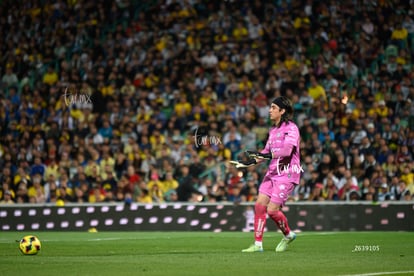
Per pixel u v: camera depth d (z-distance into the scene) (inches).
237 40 3816.4
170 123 3388.3
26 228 2837.1
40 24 4089.6
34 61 3934.5
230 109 3449.8
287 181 1676.9
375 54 3690.9
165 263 1430.9
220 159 3161.9
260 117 3390.7
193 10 3993.6
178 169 3176.7
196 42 3855.8
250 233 2628.0
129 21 4030.5
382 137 3265.3
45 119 3654.0
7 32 4109.3
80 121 3521.2
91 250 1792.6
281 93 3535.9
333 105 3368.6
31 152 3447.3
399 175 3046.3
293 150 1675.7
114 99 3609.7
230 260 1491.1
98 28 3986.2
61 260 1501.0
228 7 3944.4
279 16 3836.1
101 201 3053.6
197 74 3686.0
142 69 3789.4
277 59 3666.3
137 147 3255.4
